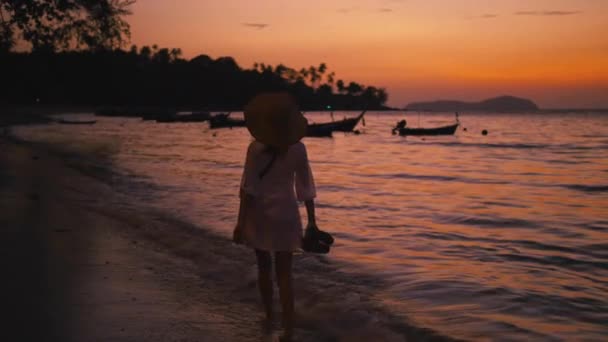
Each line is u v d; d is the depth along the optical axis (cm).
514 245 751
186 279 524
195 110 17912
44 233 685
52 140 3541
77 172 1557
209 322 411
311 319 437
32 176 1358
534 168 2197
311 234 396
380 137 5641
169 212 927
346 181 1627
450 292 514
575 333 411
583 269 623
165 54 18600
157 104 17200
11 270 512
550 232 851
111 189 1234
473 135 5975
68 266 538
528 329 419
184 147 3419
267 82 19938
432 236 805
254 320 427
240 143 4056
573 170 2106
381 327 418
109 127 6919
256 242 401
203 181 1443
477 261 654
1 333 362
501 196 1308
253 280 532
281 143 389
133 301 444
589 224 923
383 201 1181
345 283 539
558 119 15175
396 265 621
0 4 1623
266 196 397
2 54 1847
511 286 540
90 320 394
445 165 2327
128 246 648
